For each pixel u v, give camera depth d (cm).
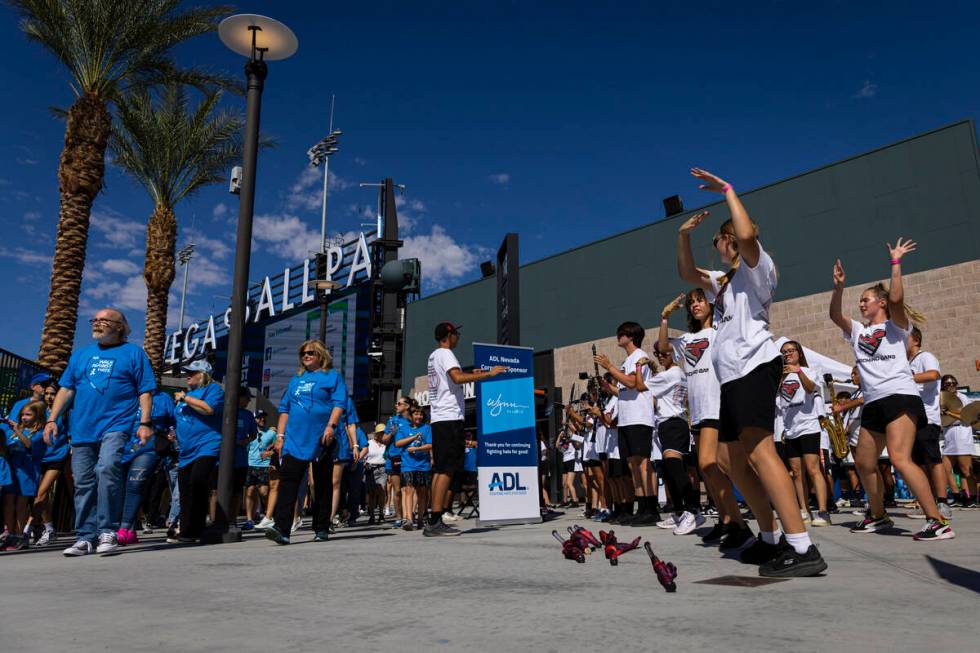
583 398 1026
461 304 3369
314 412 603
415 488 924
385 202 3931
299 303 4281
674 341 636
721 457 422
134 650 171
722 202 2297
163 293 1920
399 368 3738
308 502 1482
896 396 486
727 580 284
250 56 764
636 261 2531
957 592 240
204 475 670
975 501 1046
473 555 418
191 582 307
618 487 784
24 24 1437
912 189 1858
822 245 2017
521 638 180
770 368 301
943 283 1761
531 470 842
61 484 1020
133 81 1578
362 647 172
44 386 769
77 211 1454
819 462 684
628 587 272
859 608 213
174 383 1895
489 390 831
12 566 411
